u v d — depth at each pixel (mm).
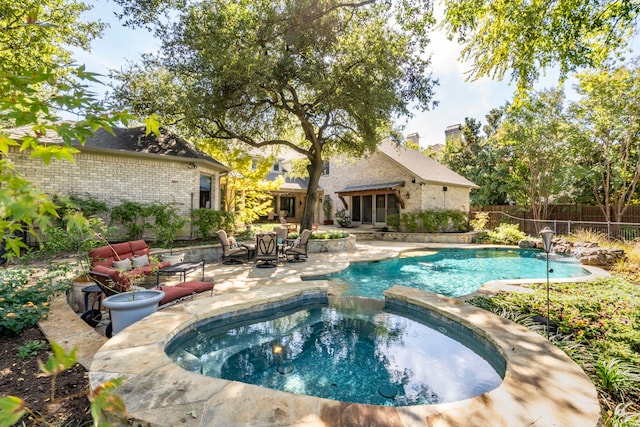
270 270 8977
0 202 1016
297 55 10625
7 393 2826
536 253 13648
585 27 5875
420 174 18109
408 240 17125
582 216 18344
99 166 10383
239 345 4738
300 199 25781
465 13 6598
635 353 3746
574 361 3566
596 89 14516
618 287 6719
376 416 2434
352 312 6098
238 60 9234
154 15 9344
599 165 16672
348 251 13133
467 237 17266
